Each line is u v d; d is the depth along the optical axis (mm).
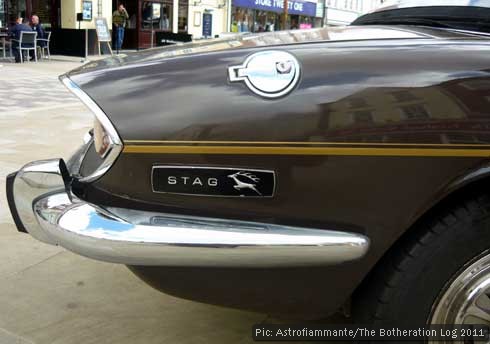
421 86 1758
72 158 2373
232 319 2805
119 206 1854
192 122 1761
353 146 1750
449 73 1771
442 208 1903
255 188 1777
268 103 1751
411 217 1810
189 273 1903
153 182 1798
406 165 1765
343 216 1807
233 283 1908
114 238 1766
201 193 1790
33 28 17469
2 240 3689
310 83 1763
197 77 1808
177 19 24656
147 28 23469
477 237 1864
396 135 1748
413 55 1809
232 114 1753
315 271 1873
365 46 1851
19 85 11688
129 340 2607
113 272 3297
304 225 1809
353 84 1759
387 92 1752
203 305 2936
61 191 1983
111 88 1838
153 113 1785
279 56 1802
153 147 1774
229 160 1766
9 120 7852
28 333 2641
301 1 32969
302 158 1757
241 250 1755
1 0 18375
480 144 1757
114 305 2922
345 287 1906
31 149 6113
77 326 2715
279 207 1795
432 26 2381
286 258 1772
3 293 3004
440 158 1765
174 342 2598
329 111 1741
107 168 1847
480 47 1837
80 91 1849
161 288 1984
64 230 1824
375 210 1800
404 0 2764
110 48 19922
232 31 27484
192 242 1751
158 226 1776
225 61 1827
